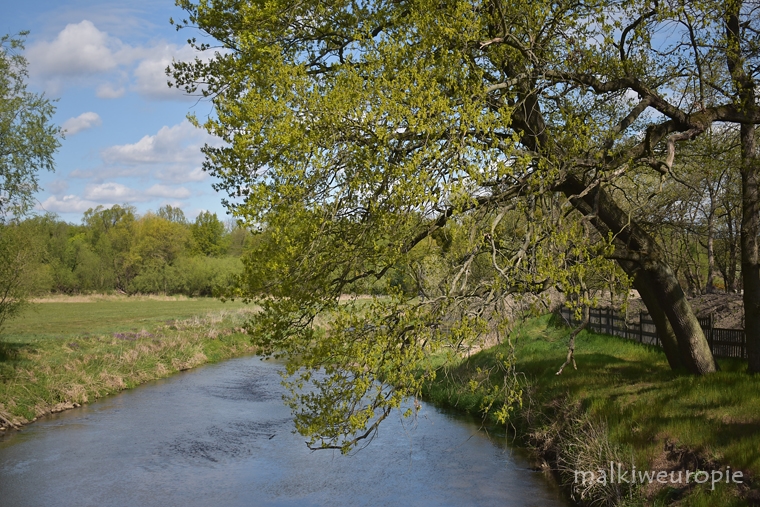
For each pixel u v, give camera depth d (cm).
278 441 1723
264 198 841
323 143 852
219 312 4616
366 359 823
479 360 2194
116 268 8069
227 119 852
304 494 1313
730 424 1083
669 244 2092
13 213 2122
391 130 871
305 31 1266
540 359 2083
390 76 925
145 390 2395
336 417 844
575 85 1203
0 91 2033
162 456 1588
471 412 1925
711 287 2875
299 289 952
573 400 1507
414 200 792
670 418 1185
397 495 1284
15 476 1435
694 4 1127
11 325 3809
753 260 1413
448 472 1405
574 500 1192
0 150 2077
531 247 903
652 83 1316
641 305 2688
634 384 1495
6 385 2002
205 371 2825
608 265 889
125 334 3244
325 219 895
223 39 1263
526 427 1652
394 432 1761
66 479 1417
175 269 8056
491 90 1027
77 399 2133
